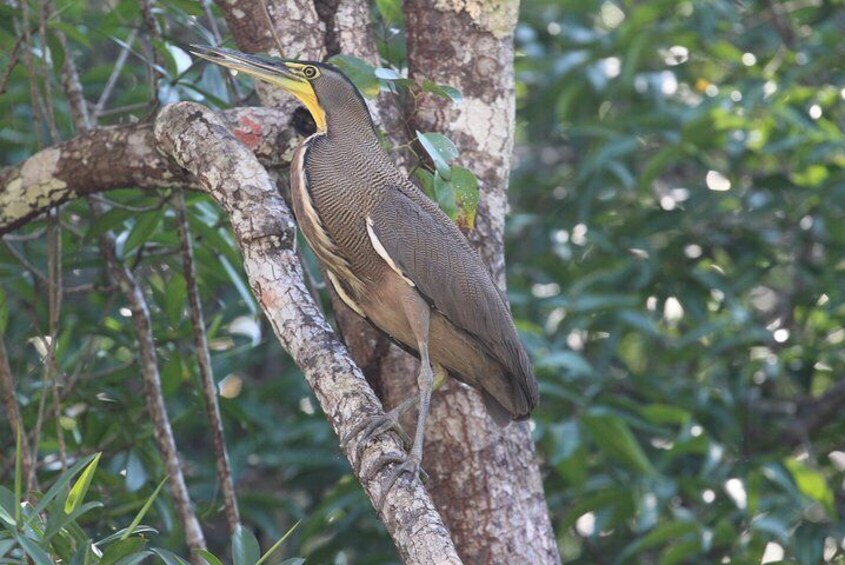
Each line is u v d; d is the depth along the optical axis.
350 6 8.69
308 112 8.43
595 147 13.51
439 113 8.58
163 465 10.03
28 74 9.83
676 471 11.79
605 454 11.58
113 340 11.33
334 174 7.93
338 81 8.09
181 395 11.40
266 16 8.34
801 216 12.70
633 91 14.22
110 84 10.62
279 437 11.27
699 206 12.55
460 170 7.51
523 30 13.95
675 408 10.74
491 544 8.07
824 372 12.88
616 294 12.00
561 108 13.44
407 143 8.27
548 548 8.26
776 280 14.48
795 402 12.67
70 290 10.38
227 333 11.66
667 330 13.07
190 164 7.50
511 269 13.13
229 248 10.05
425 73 8.62
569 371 11.65
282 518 13.04
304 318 6.86
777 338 12.39
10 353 11.27
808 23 13.94
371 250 7.88
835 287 12.05
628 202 13.76
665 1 12.90
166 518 10.00
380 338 8.45
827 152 12.18
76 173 8.48
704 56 13.99
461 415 8.22
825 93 12.78
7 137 11.77
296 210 8.01
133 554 6.18
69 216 10.73
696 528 10.11
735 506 10.83
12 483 10.15
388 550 11.30
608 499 10.70
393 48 10.70
